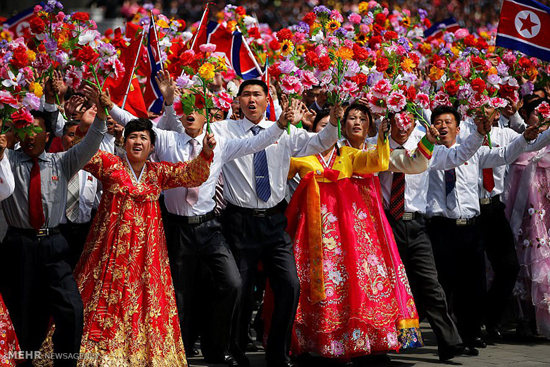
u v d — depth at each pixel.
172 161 16.81
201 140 16.97
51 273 14.38
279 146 17.05
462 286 18.80
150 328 14.78
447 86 18.20
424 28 27.05
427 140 16.98
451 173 18.62
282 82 16.84
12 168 14.38
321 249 16.92
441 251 18.66
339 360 17.33
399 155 17.44
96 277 14.81
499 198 20.38
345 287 16.95
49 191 14.52
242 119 17.92
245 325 17.95
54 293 14.30
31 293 14.46
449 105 18.86
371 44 20.02
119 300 14.69
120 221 14.90
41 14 19.12
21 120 13.81
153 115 21.05
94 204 18.55
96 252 14.93
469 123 21.02
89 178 17.92
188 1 51.16
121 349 14.58
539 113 18.62
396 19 25.02
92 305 14.69
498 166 19.22
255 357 18.56
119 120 17.14
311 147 16.91
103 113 14.38
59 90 19.02
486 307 20.39
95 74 16.59
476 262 18.66
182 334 16.59
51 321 14.87
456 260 18.69
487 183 19.98
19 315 14.47
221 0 51.66
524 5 20.86
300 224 17.28
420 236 18.02
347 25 22.33
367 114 17.70
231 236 16.98
